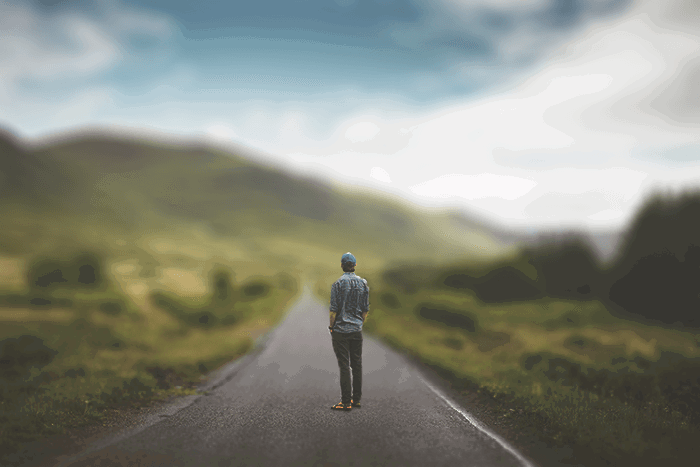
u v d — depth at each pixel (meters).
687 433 5.25
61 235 169.88
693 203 35.03
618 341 19.95
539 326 29.34
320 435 5.15
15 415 5.40
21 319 23.97
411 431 5.36
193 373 9.30
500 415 6.20
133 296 41.88
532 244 54.69
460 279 53.00
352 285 6.68
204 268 139.50
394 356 12.47
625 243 38.62
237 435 5.12
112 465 4.14
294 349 13.80
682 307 33.03
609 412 5.99
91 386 7.18
